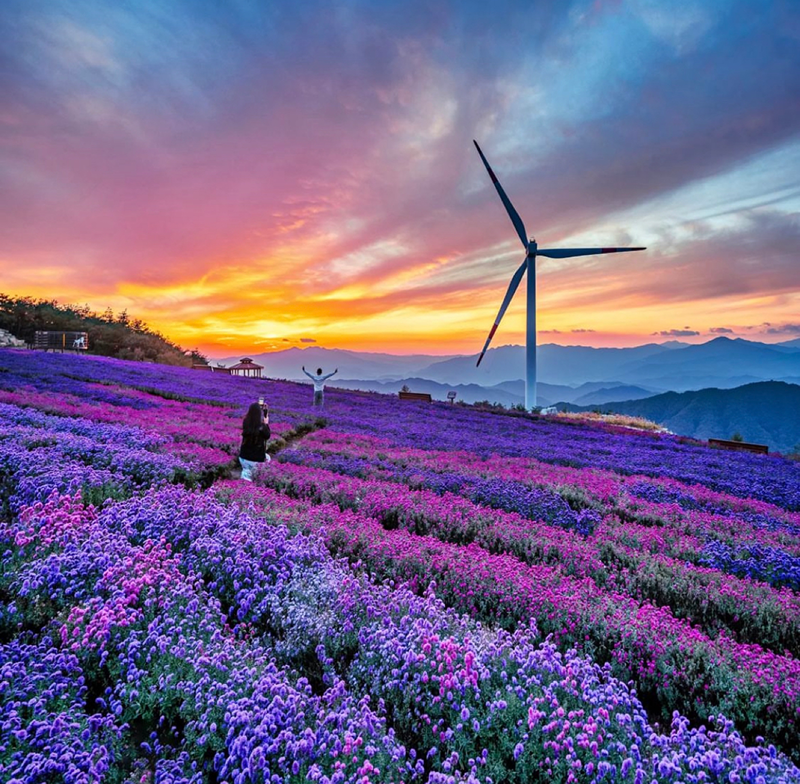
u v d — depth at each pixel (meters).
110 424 18.94
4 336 69.69
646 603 7.99
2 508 8.38
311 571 7.46
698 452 29.03
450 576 7.98
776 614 7.80
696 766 4.01
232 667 5.08
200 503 9.76
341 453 19.20
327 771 3.96
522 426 35.53
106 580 6.18
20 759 3.62
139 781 3.96
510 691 4.83
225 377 49.72
